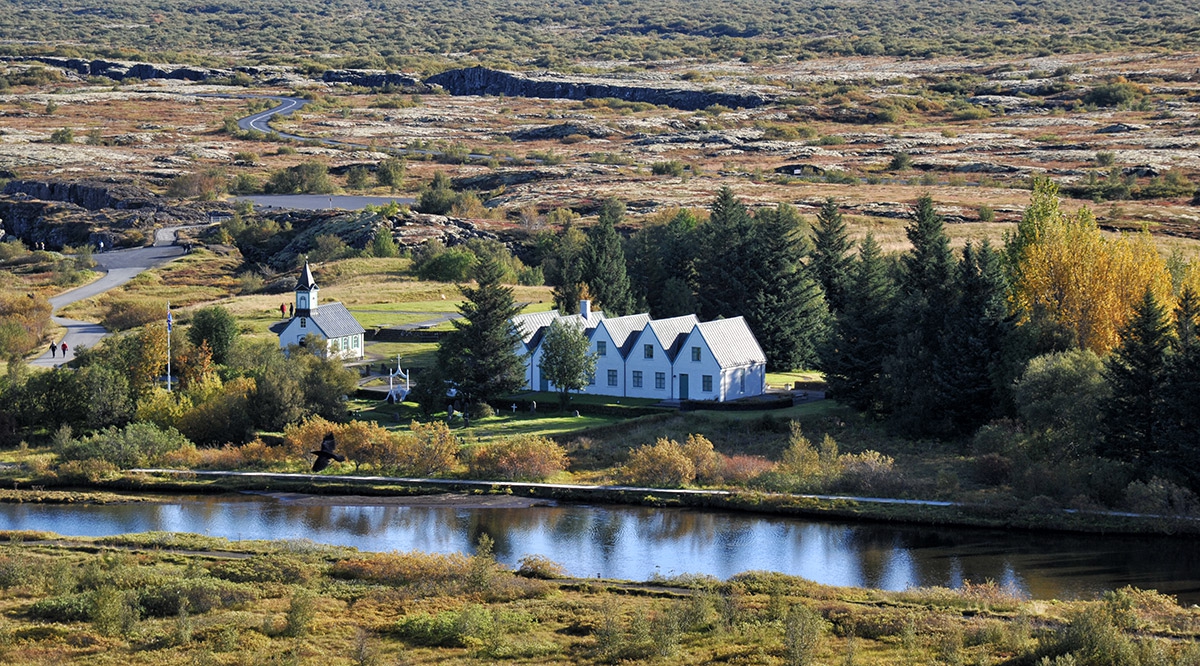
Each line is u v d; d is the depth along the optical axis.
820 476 145.38
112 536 124.69
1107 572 115.25
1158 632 90.81
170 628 92.69
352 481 151.62
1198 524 127.19
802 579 108.81
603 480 150.38
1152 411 141.50
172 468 158.50
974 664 83.56
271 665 83.38
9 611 97.50
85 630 92.38
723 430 170.00
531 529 132.00
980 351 164.88
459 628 92.25
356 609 99.62
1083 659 83.12
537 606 100.31
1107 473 138.38
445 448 156.12
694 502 141.88
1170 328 149.00
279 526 133.62
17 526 132.88
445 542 127.00
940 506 135.75
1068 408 146.25
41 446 172.62
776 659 85.81
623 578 113.50
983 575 114.75
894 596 103.81
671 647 87.06
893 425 168.88
